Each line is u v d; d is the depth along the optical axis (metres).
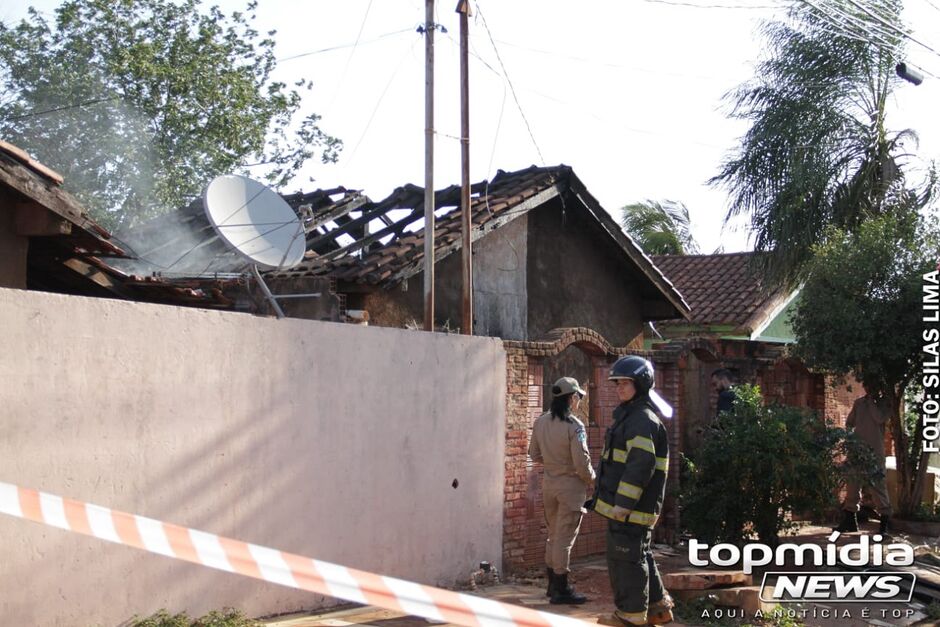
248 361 7.39
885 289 13.39
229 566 4.52
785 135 18.33
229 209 10.51
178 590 6.82
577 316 15.58
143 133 22.92
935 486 16.00
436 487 9.12
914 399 15.01
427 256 11.57
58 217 8.41
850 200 18.00
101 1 23.09
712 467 11.00
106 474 6.41
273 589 7.58
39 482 6.05
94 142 22.86
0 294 5.90
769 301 19.30
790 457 10.68
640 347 17.11
